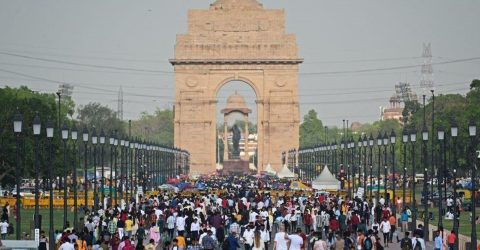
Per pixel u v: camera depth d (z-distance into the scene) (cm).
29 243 8738
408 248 10419
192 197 16212
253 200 15825
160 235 12756
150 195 18288
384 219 12488
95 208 14788
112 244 10388
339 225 12600
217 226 12169
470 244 11188
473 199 11194
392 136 16500
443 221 16525
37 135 11581
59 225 15238
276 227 13388
